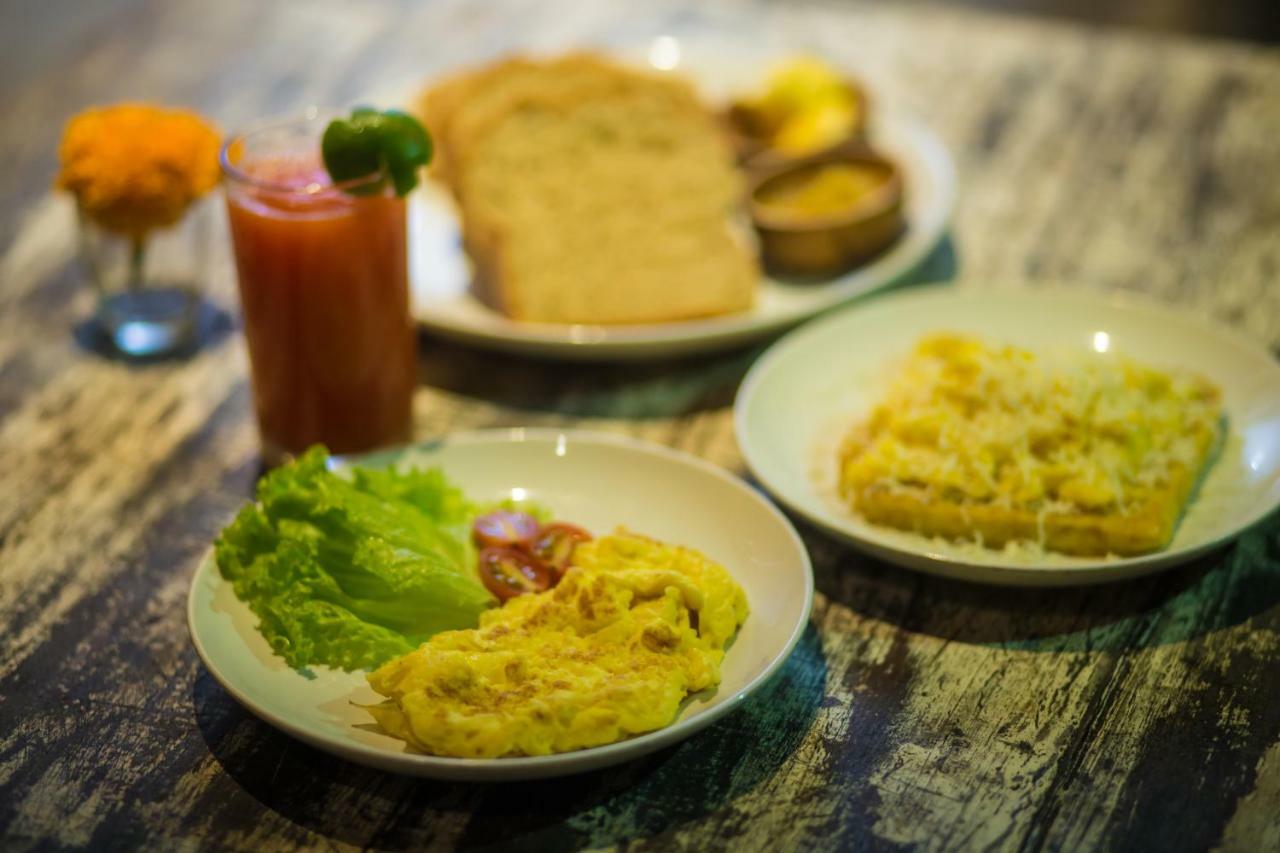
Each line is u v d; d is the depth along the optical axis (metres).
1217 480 0.72
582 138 0.93
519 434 0.74
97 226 0.81
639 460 0.73
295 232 0.71
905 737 0.63
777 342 0.86
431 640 0.62
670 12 1.22
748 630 0.65
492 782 0.62
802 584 0.65
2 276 0.91
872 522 0.70
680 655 0.62
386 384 0.75
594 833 0.60
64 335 0.86
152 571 0.71
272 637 0.64
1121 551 0.68
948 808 0.61
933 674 0.66
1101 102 1.08
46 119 1.06
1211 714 0.64
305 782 0.62
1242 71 1.12
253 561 0.66
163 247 0.83
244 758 0.63
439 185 0.97
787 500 0.70
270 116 1.06
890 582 0.70
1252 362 0.77
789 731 0.64
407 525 0.67
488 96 0.96
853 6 1.23
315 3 1.24
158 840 0.60
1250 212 0.96
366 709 0.62
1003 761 0.62
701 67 1.08
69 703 0.65
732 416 0.81
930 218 0.92
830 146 0.97
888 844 0.60
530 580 0.67
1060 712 0.64
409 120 0.71
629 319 0.85
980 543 0.69
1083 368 0.72
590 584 0.63
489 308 0.87
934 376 0.73
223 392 0.82
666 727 0.60
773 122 1.00
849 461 0.72
